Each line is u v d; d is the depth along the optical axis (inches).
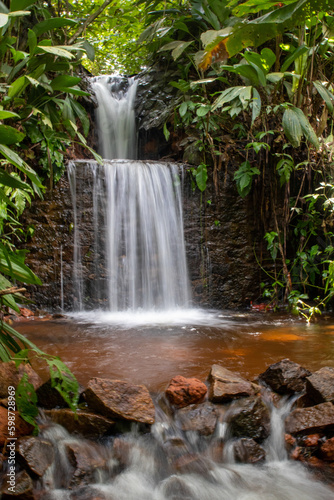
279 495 82.4
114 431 91.0
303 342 151.3
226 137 244.8
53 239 218.4
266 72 177.8
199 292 236.7
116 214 227.5
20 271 94.1
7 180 83.1
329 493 82.6
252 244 244.1
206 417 94.3
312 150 238.8
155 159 290.7
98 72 392.2
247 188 231.8
